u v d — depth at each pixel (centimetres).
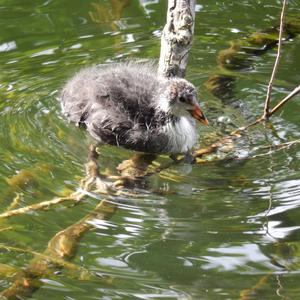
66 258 683
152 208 755
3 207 754
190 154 869
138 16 1210
